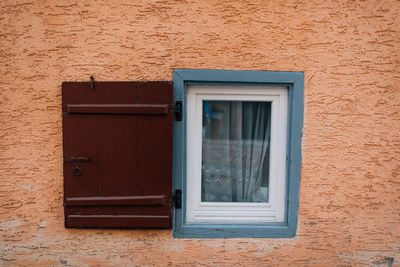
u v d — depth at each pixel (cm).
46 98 184
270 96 197
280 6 183
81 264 193
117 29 183
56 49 183
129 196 180
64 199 179
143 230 192
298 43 186
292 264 198
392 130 191
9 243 191
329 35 186
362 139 191
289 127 194
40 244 192
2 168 186
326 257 198
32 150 186
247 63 186
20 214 190
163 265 195
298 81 187
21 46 182
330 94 189
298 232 196
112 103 176
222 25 184
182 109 186
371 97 189
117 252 193
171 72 185
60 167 188
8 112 184
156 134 178
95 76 184
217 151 206
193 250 195
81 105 175
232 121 204
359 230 196
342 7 184
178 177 190
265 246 196
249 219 202
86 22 182
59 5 181
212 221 201
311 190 194
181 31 183
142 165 179
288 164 196
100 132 177
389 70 188
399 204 195
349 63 187
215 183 206
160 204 181
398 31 186
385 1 184
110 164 178
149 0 182
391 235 197
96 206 181
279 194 200
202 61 185
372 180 194
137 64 184
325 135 191
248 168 207
